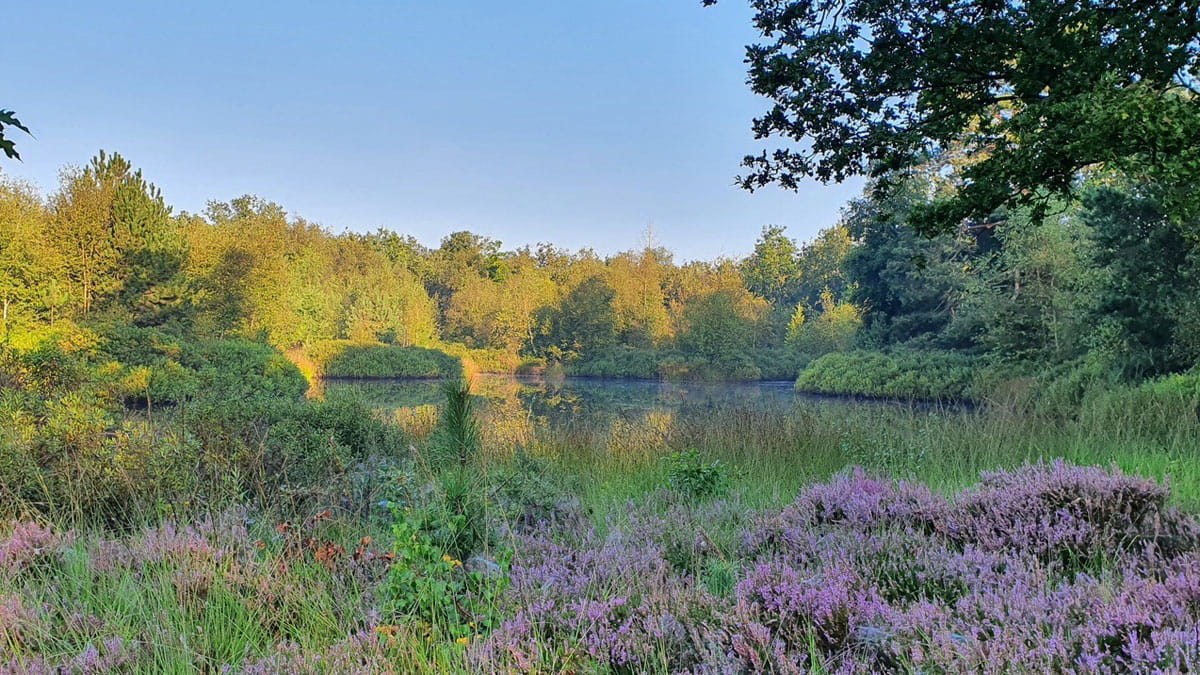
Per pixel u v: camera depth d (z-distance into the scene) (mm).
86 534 3795
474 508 3625
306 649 2344
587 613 2469
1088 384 13398
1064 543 3045
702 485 5309
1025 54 7750
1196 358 12586
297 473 5148
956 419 7973
